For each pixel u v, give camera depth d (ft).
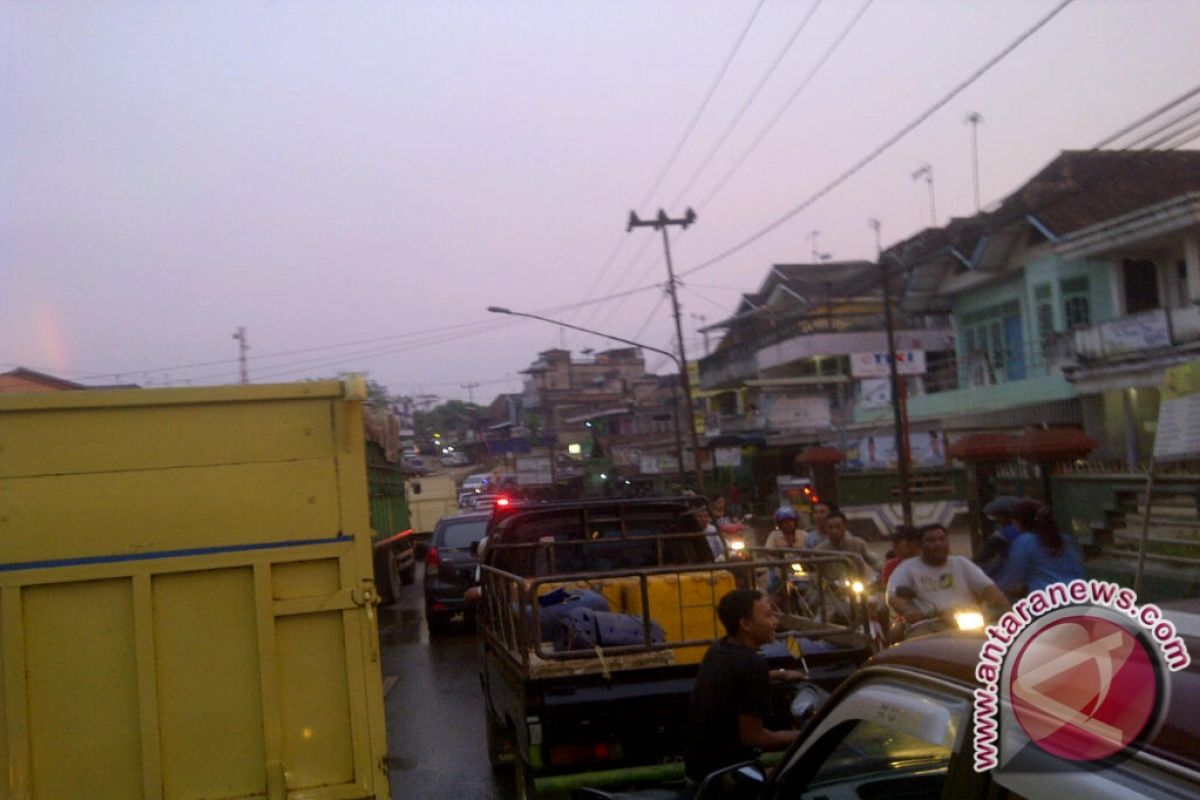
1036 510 26.20
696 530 27.12
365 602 14.32
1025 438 47.39
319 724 14.19
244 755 13.99
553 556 25.53
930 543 23.84
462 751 28.73
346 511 14.43
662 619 22.00
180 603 14.03
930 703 7.95
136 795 13.74
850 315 120.16
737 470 120.98
